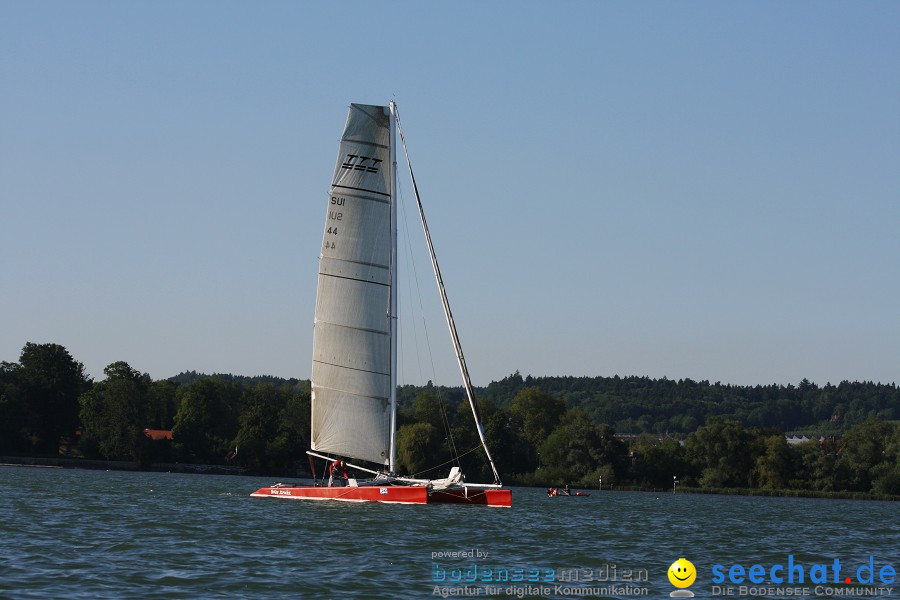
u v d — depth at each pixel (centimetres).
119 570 4588
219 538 5841
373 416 8156
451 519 7331
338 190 8044
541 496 14388
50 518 6881
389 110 8119
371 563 5006
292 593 4178
